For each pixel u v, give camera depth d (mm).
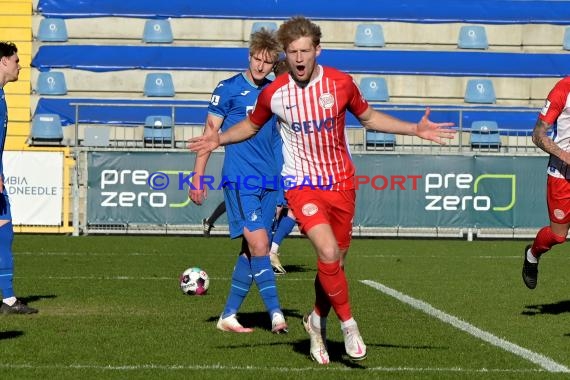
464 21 70688
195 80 67562
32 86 67250
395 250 46125
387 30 70688
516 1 72375
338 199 16625
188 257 40875
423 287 30203
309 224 16234
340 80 16312
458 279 32812
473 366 16844
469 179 52500
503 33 71312
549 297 27672
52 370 16234
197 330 20891
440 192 52500
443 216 52531
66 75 67500
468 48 70250
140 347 18641
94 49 68688
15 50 22625
